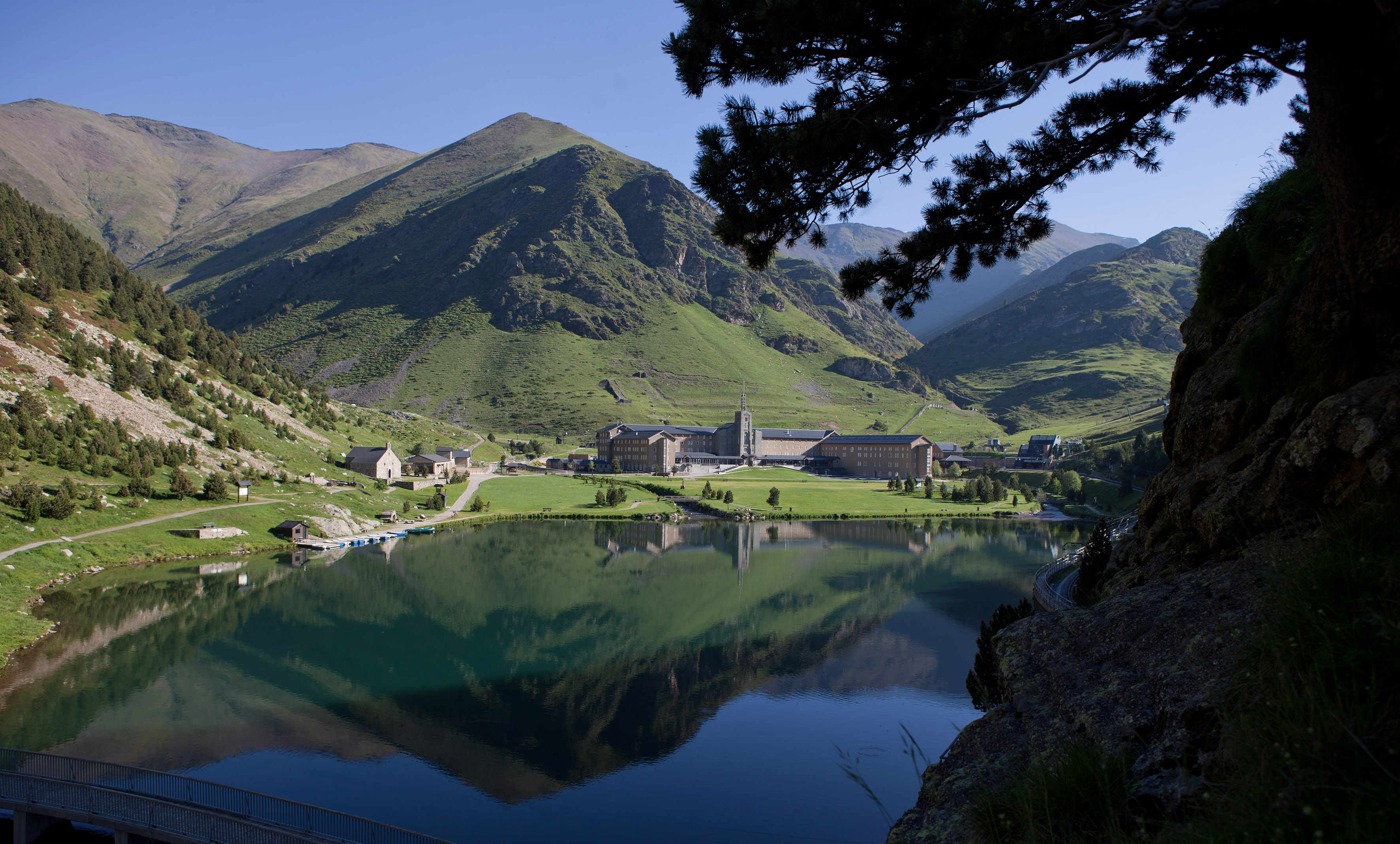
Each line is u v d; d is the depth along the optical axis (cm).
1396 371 1273
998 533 13962
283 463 14450
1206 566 1317
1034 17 1552
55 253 16288
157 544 9400
